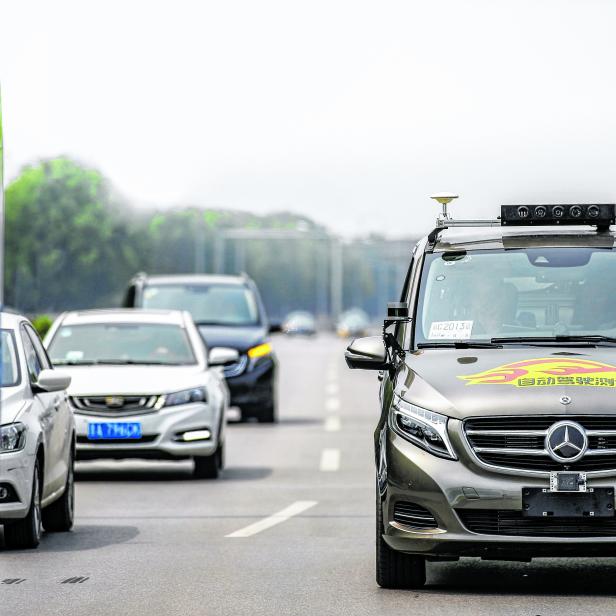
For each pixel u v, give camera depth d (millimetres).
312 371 104125
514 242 22281
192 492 34812
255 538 26203
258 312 58281
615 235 22531
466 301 21594
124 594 20016
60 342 39938
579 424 18875
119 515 30109
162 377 37844
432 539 19000
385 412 20141
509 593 19781
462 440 18969
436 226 22797
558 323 21297
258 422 58250
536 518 18781
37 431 25047
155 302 57719
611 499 18781
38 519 25266
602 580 20953
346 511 30703
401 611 18469
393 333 22234
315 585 20703
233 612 18547
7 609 18875
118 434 36938
